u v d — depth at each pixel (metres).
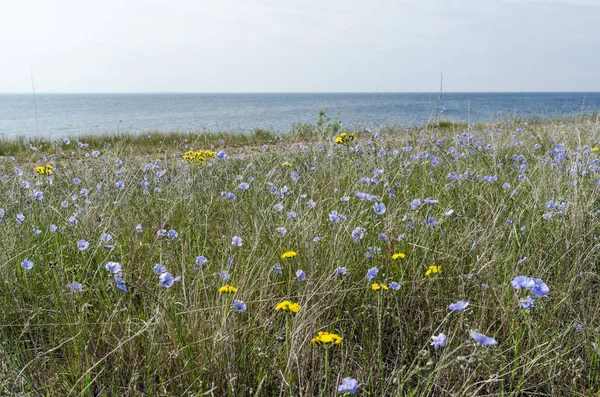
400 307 2.97
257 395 2.29
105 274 3.15
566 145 6.36
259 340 2.59
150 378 2.32
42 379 2.42
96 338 2.66
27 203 4.41
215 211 4.52
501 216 3.83
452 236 3.59
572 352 2.66
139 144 14.23
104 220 3.99
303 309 2.56
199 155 5.99
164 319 2.64
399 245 3.51
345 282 3.07
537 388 2.52
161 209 4.54
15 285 3.04
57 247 3.44
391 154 6.00
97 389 2.42
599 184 4.02
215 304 2.78
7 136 16.44
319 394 2.31
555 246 3.31
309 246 3.32
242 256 3.37
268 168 5.97
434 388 2.48
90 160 7.35
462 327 2.67
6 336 2.41
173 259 3.20
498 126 12.46
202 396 2.25
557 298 2.91
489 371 2.49
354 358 2.69
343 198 3.99
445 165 5.61
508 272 3.07
